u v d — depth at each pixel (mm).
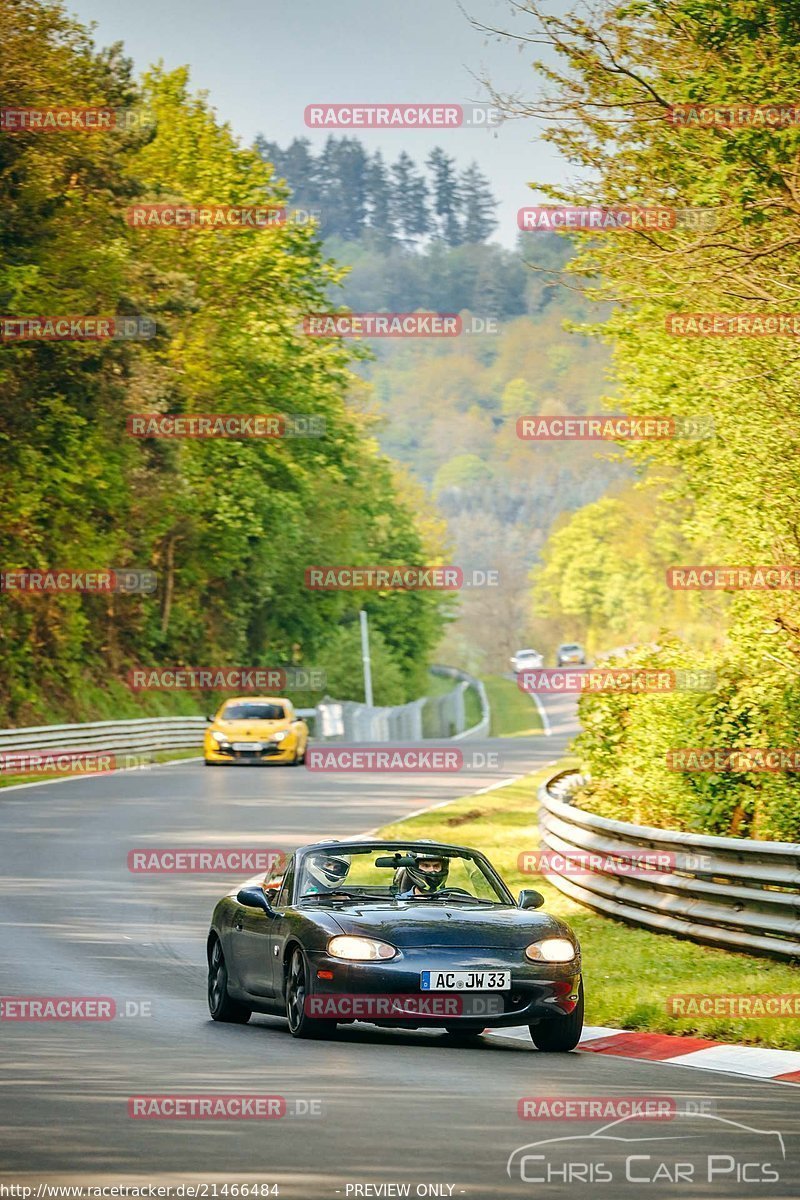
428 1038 18203
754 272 31219
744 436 32312
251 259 91938
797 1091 14617
